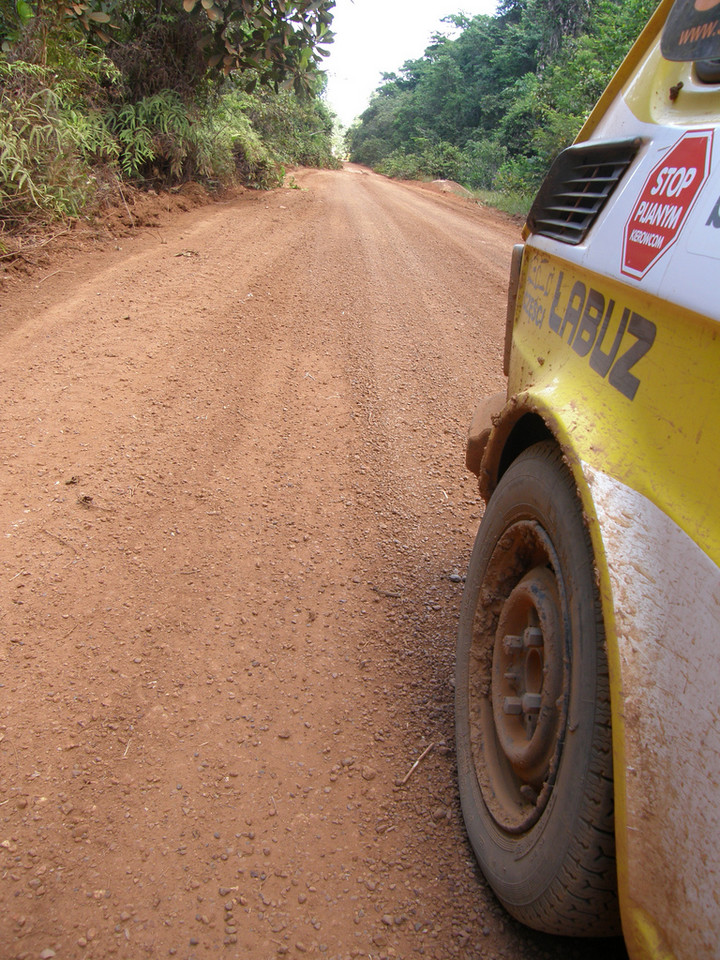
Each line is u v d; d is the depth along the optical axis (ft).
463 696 7.71
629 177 6.62
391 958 6.11
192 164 42.42
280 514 12.81
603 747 4.97
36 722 8.14
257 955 6.06
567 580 5.72
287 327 22.12
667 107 6.59
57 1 31.01
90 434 14.65
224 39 38.96
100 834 6.98
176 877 6.64
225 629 9.92
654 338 5.41
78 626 9.66
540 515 6.52
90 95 36.06
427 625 10.33
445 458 15.42
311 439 15.70
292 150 91.97
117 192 34.53
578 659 5.33
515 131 110.83
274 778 7.77
